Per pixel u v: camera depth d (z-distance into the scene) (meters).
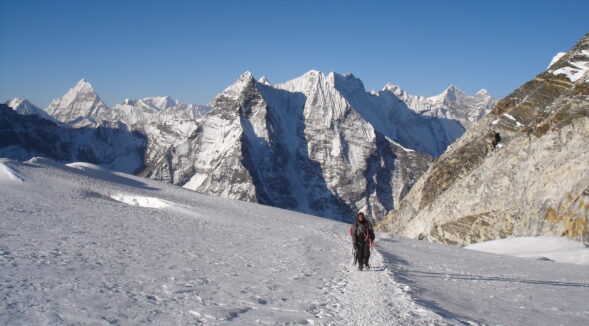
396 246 31.19
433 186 73.69
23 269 11.46
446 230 57.28
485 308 11.29
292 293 11.62
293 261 18.50
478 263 24.91
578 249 36.12
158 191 56.06
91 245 17.33
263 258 18.75
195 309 9.05
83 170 58.81
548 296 14.36
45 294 9.09
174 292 10.61
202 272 13.94
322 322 8.52
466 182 60.59
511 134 64.69
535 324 9.79
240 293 11.16
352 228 17.16
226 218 39.44
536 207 46.84
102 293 9.70
